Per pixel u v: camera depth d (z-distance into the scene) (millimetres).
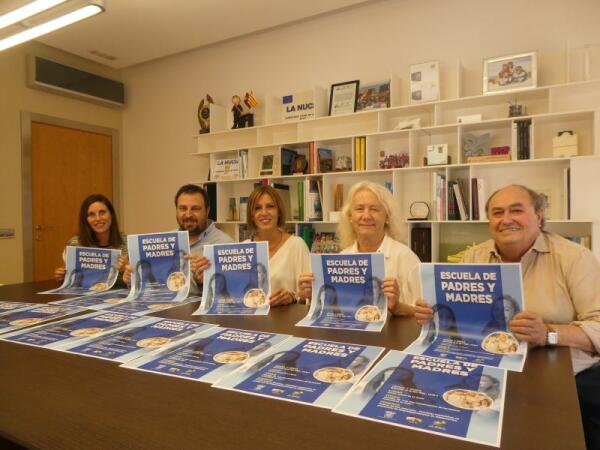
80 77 4445
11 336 1066
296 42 3928
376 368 804
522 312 943
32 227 4156
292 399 685
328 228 3721
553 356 874
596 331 956
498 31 3072
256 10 3467
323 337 1017
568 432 571
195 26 3746
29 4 2154
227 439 573
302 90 3898
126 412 655
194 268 1541
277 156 3861
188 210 2133
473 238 3174
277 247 2105
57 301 1497
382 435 574
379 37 3531
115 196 4953
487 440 556
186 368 826
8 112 3971
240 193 4180
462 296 1012
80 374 810
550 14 2910
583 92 2773
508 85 2861
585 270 1212
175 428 605
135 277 1610
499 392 695
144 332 1077
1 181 3934
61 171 4422
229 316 1247
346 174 3494
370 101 3453
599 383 1097
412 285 1612
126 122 5016
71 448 564
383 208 1733
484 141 3053
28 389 747
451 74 3162
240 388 730
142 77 4910
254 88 4168
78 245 2383
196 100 4539
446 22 3260
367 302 1221
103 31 3838
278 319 1207
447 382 737
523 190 1321
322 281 1282
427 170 3232
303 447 549
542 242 1293
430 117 3273
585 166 2645
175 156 4699
